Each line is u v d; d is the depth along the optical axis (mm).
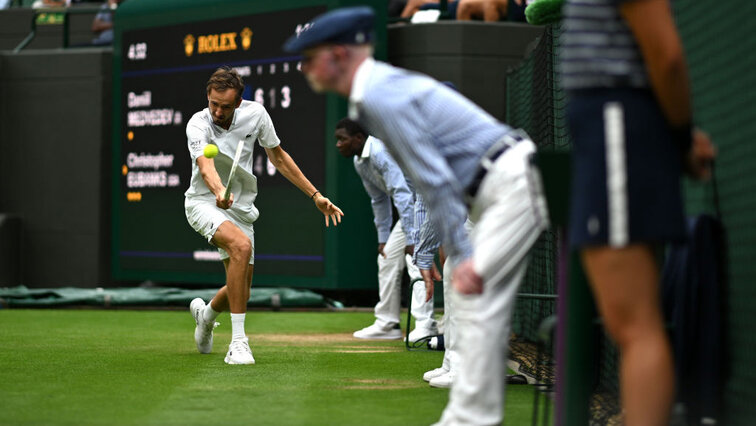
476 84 37969
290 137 38031
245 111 20297
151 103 42125
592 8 8516
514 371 19297
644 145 8289
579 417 10109
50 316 35156
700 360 10875
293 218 38094
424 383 17797
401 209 24484
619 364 13016
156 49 41969
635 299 8430
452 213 10109
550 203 10195
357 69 10281
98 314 36312
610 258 8414
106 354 22391
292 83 37969
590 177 8398
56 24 50844
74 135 45188
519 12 39438
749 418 10609
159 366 20000
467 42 37812
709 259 10891
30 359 21281
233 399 15656
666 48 8016
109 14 49531
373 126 10391
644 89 8398
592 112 8438
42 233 45656
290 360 21422
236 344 20484
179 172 41156
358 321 33625
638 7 8094
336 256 37188
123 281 45094
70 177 45250
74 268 45156
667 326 11016
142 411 14430
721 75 11695
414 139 10109
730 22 11375
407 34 38531
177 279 41344
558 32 21109
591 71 8445
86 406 14859
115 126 43375
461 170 10617
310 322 33062
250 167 20688
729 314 11258
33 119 45781
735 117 11180
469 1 39062
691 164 8828
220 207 19078
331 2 37188
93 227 44875
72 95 45219
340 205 37094
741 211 10969
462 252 10312
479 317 10445
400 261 27391
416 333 25266
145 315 35969
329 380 18109
